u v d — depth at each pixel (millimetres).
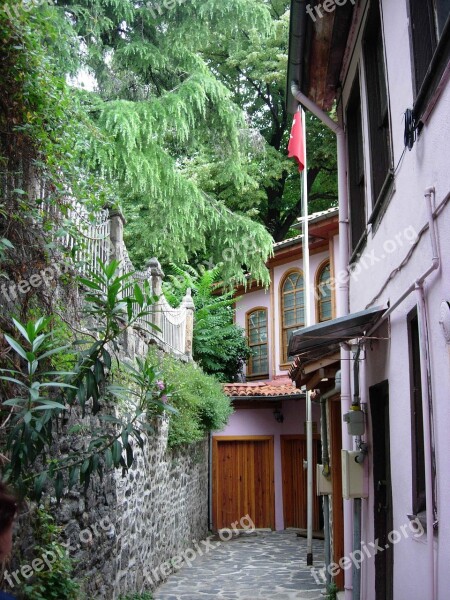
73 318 5484
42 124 4773
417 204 3857
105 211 7289
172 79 13688
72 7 10414
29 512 4520
